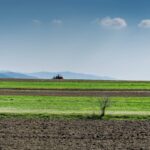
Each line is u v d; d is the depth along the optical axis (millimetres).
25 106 48469
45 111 43125
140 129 32531
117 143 26656
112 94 69000
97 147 25141
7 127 32469
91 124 34844
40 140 27219
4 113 40500
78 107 48688
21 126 33094
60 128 32406
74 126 33562
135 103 54812
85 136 29047
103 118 39688
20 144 25641
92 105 51281
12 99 56750
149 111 45750
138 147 25438
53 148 24562
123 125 34625
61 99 58219
